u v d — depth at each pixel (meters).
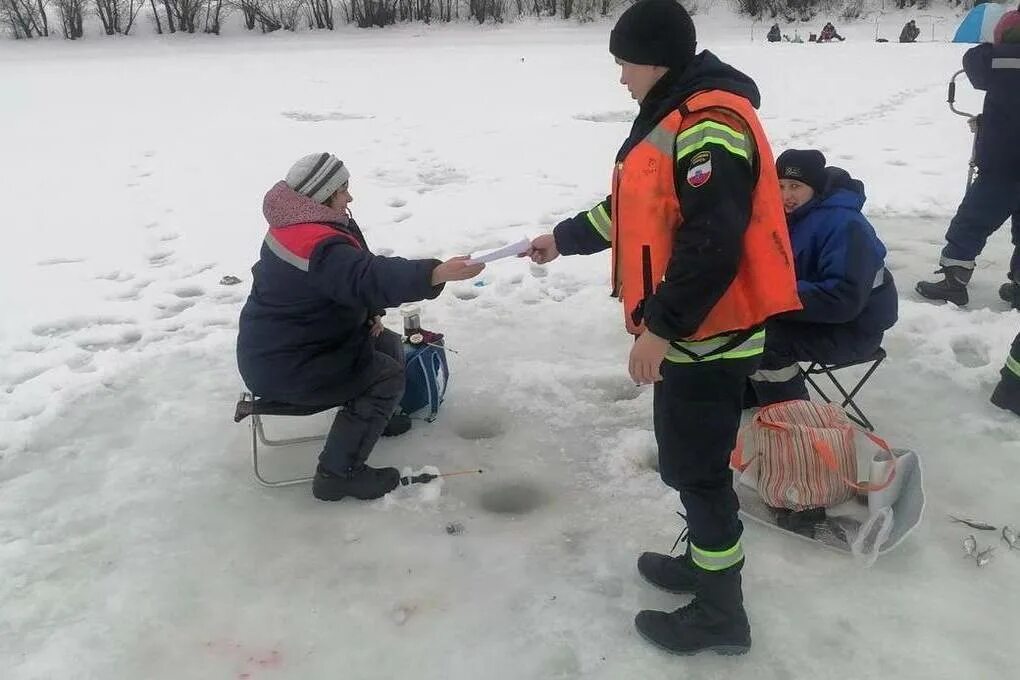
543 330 4.82
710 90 2.08
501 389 4.14
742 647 2.45
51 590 2.82
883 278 3.53
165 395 4.16
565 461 3.53
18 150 10.39
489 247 6.32
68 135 11.40
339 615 2.69
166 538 3.09
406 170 8.90
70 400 4.07
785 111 11.88
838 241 3.33
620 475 3.41
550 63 20.34
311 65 21.47
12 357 4.59
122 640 2.61
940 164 8.27
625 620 2.63
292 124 11.89
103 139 11.05
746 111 2.06
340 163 3.06
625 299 2.25
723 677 2.41
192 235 6.82
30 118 12.98
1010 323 4.55
